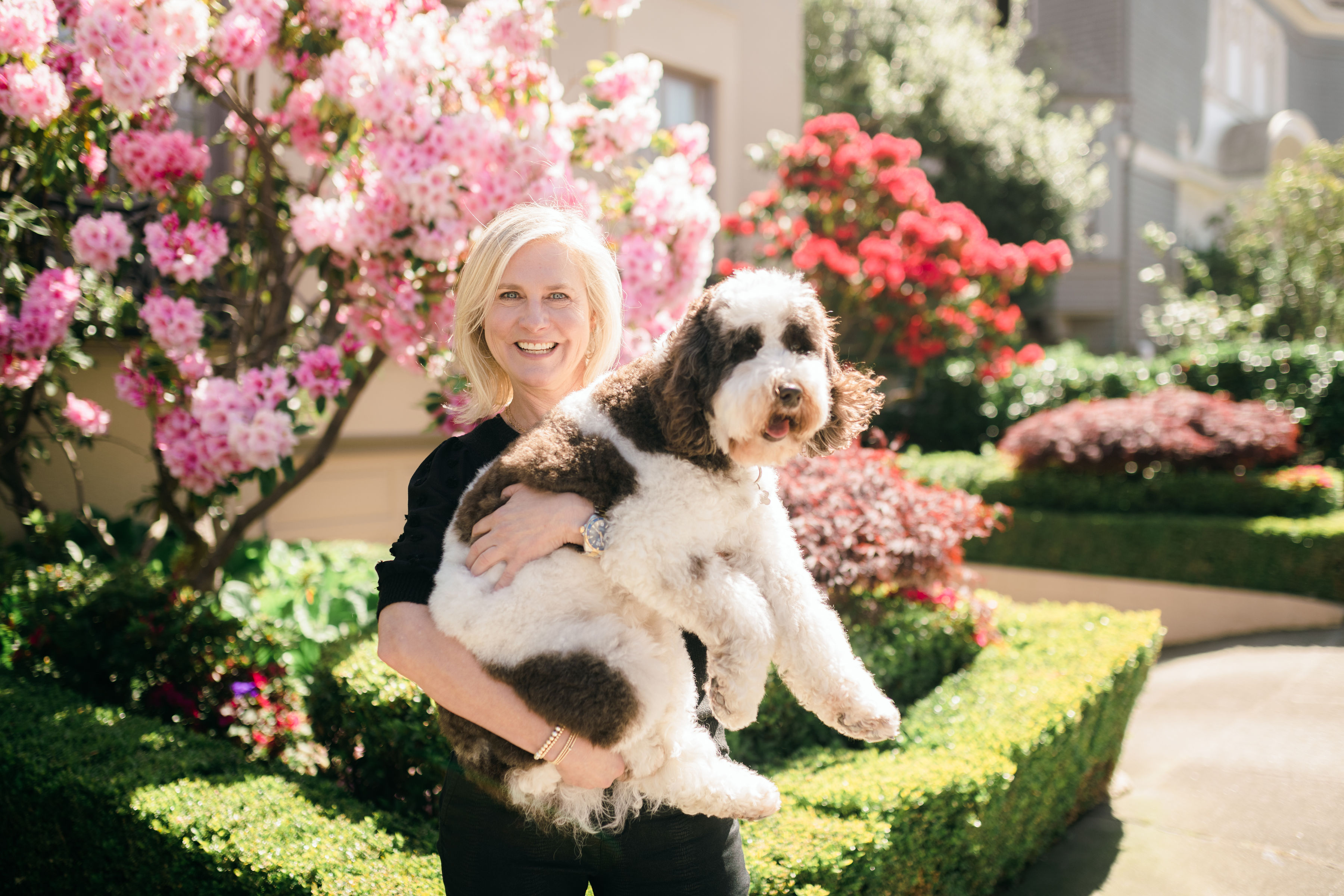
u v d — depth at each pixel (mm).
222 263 4582
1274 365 8594
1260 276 13867
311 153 4242
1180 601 6961
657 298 4402
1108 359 9945
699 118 9000
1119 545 7238
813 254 7895
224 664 3623
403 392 6957
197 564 4641
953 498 4598
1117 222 17703
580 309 1890
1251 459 7281
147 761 2918
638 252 4293
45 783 2867
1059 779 3527
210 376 3967
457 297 1938
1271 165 19703
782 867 2258
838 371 1575
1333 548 6387
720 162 9039
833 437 1555
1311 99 24484
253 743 3416
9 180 4328
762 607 1455
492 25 4180
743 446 1424
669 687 1543
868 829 2510
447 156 3803
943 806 2799
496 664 1510
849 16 14648
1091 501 7656
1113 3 17469
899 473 4957
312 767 3348
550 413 1688
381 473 6945
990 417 9875
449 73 4082
